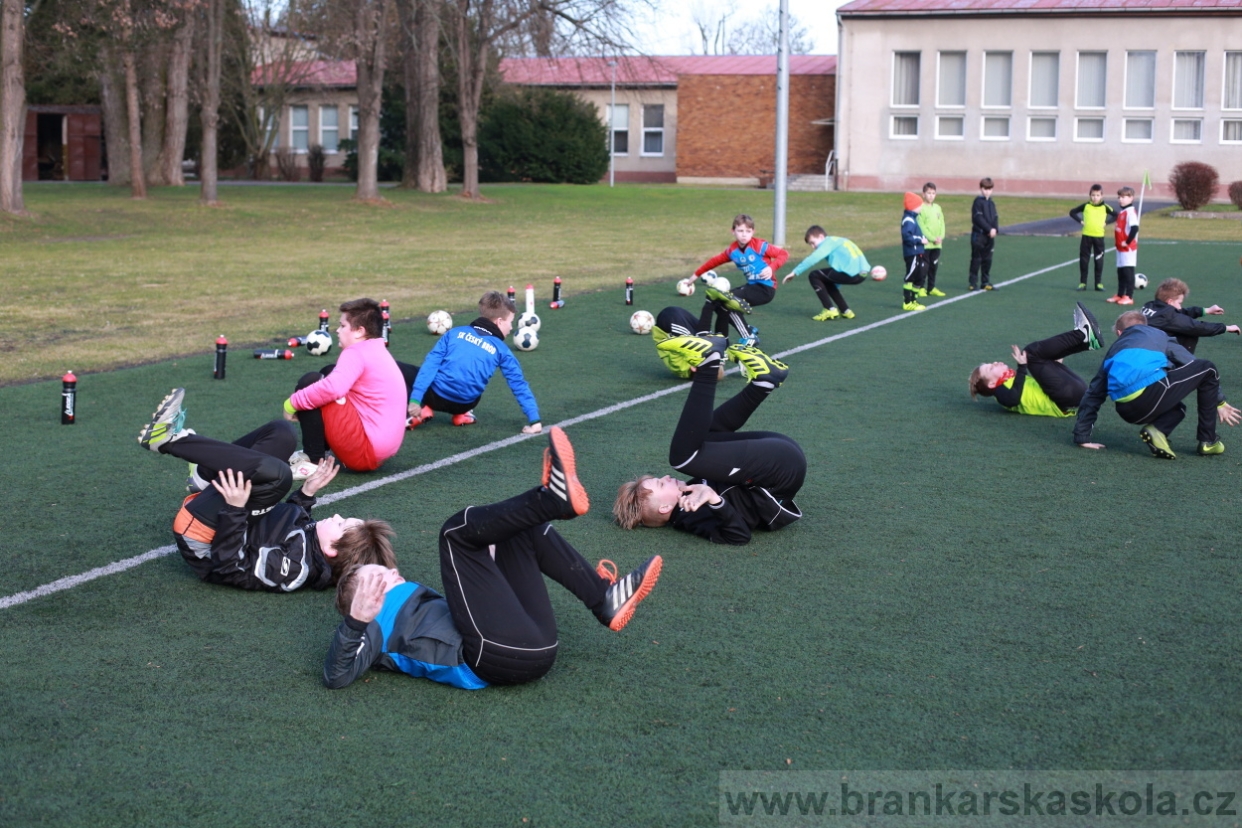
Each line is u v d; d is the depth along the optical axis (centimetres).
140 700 419
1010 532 612
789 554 580
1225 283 1845
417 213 3306
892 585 536
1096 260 1755
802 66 5122
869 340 1278
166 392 954
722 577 548
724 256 1291
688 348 575
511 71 5475
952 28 4400
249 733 395
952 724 401
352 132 5834
